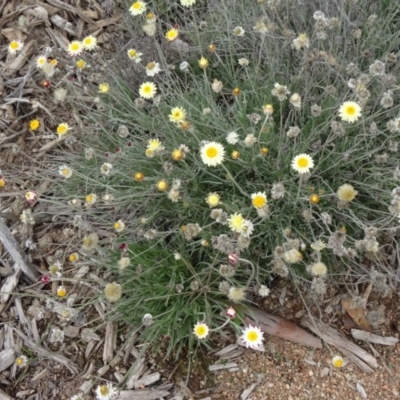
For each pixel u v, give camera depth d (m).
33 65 0.96
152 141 0.72
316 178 0.75
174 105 0.83
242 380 0.70
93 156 0.83
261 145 0.75
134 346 0.73
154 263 0.73
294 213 0.73
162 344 0.73
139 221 0.77
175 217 0.78
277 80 0.81
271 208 0.73
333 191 0.71
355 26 0.80
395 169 0.70
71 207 0.77
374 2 0.86
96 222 0.82
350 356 0.70
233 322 0.69
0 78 0.97
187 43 0.93
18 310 0.78
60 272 0.75
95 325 0.75
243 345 0.72
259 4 0.81
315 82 0.79
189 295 0.73
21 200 0.86
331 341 0.71
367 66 0.80
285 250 0.64
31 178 0.88
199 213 0.76
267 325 0.72
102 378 0.71
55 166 0.88
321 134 0.77
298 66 0.83
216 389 0.70
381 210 0.74
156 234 0.72
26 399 0.72
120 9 1.00
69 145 0.86
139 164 0.79
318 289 0.64
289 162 0.74
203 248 0.74
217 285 0.73
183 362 0.72
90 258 0.75
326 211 0.73
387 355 0.70
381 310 0.72
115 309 0.72
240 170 0.76
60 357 0.74
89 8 1.01
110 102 0.88
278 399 0.68
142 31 0.94
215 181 0.77
